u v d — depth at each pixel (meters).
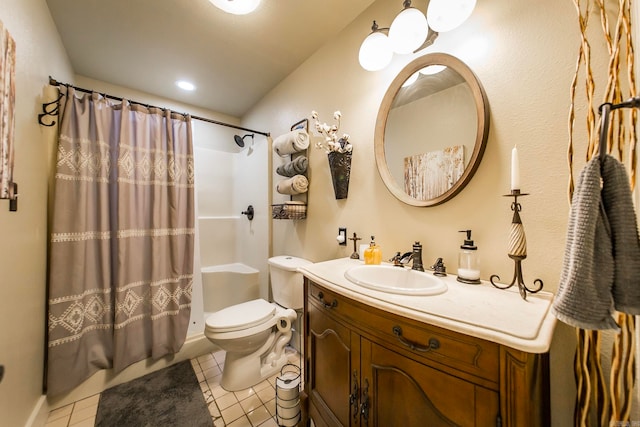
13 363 1.02
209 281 2.54
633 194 0.61
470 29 1.02
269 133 2.41
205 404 1.46
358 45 1.51
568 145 0.76
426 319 0.68
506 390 0.56
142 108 1.81
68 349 1.45
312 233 1.89
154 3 1.39
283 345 1.81
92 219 1.60
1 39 0.80
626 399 0.62
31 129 1.22
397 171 1.28
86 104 1.58
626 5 0.63
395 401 0.78
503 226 0.94
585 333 0.69
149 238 1.80
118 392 1.56
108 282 1.64
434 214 1.15
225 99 2.61
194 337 1.97
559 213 0.81
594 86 0.74
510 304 0.74
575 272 0.49
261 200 2.49
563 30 0.81
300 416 1.29
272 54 1.87
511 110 0.91
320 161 1.81
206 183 2.88
